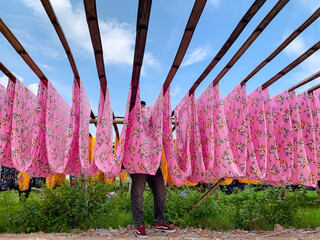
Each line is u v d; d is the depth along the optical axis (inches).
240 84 158.1
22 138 144.5
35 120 139.1
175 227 179.9
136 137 143.3
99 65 114.3
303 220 182.2
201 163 147.3
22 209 176.7
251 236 157.2
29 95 154.3
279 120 175.8
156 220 166.2
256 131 163.0
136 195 153.4
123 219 191.2
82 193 181.5
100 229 174.1
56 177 235.5
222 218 183.2
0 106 145.3
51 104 144.6
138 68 115.3
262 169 154.9
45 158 153.5
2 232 165.6
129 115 152.3
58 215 177.8
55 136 148.9
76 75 140.9
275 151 162.2
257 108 164.6
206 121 155.5
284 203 186.5
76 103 153.9
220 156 147.6
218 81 151.9
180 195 202.4
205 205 192.1
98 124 142.7
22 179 230.8
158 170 166.7
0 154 136.6
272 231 171.9
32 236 153.2
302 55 124.3
